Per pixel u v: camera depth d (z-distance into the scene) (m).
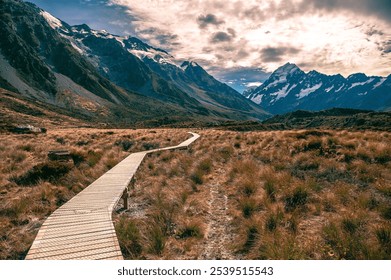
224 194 13.30
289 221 9.45
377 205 9.96
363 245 7.45
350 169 14.23
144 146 33.16
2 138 35.88
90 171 17.27
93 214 10.26
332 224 8.54
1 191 13.31
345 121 199.38
